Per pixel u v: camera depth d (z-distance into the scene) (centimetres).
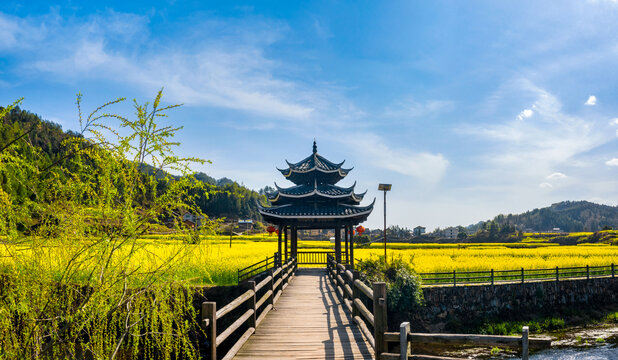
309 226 2100
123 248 417
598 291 2180
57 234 391
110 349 428
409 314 1788
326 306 1138
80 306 397
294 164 2111
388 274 1848
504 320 1897
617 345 1563
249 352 700
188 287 462
